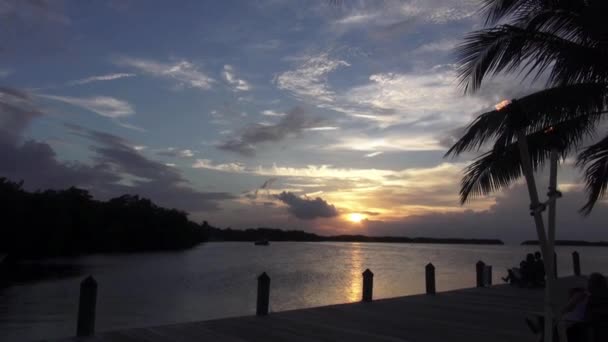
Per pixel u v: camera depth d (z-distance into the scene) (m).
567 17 8.52
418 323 10.07
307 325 9.66
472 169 12.19
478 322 10.26
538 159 11.32
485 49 8.89
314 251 172.88
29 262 76.88
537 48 8.73
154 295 35.28
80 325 8.50
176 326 9.34
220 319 10.12
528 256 16.47
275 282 41.84
